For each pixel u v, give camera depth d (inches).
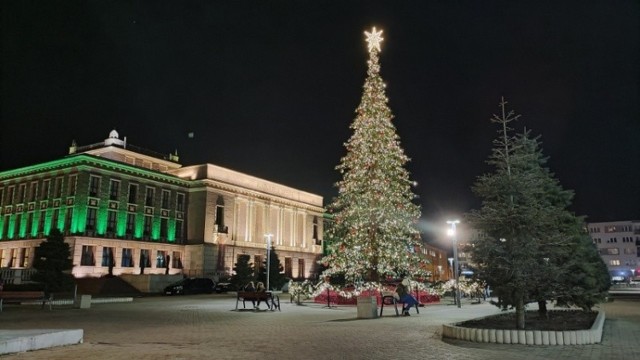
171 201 2369.6
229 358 383.9
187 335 539.8
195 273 2310.5
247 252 2546.8
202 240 2362.2
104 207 2059.5
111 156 2346.2
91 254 1985.7
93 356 392.2
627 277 4163.4
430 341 487.2
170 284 1903.3
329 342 479.5
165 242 2300.7
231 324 670.5
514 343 466.0
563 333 461.1
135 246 2156.7
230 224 2495.1
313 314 847.7
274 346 451.5
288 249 2851.9
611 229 4360.2
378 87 1176.8
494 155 560.4
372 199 1106.7
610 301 1331.2
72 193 2003.0
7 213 2224.4
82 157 2005.4
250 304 1136.8
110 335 542.3
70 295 1433.3
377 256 1101.7
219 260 2390.5
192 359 378.6
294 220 2952.8
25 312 917.2
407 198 1170.0
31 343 420.8
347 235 1130.7
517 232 534.6
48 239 1454.2
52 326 647.8
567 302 641.0
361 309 767.1
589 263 650.8
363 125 1147.3
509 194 541.3
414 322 692.1
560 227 623.8
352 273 1099.3
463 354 407.5
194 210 2428.6
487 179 547.5
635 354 410.0
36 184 2150.6
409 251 1133.1
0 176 2271.2
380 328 611.5
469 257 547.8
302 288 1167.0
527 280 517.0
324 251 3179.1
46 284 1403.8
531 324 578.6
